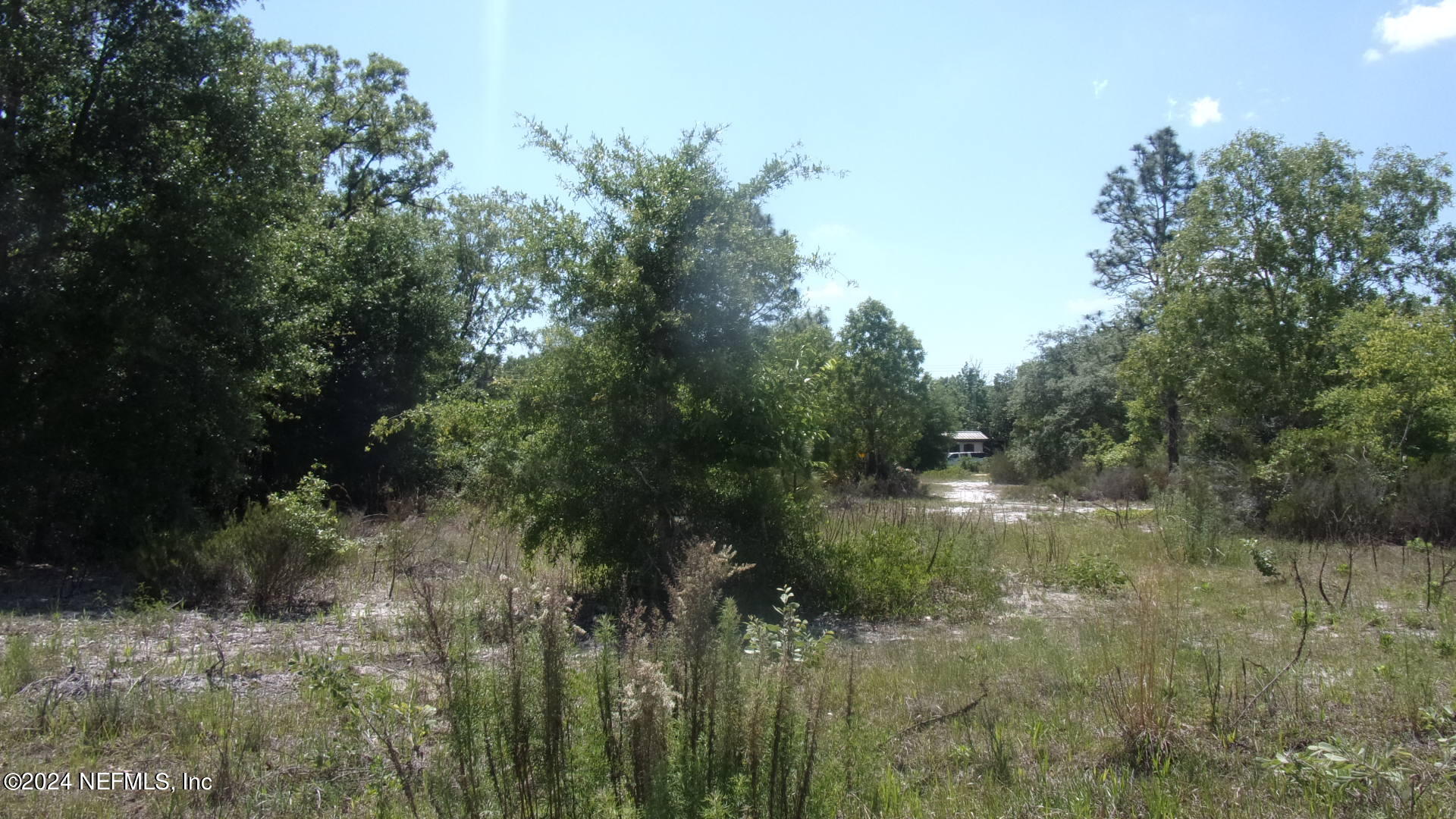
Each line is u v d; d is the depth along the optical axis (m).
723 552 4.30
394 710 5.27
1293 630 8.61
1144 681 5.72
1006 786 4.77
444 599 5.93
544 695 3.74
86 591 10.66
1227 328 25.38
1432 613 9.53
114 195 12.62
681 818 3.52
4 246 11.91
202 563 9.88
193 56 13.08
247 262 13.63
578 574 10.61
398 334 21.27
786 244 10.30
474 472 11.05
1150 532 16.55
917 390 38.28
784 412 10.41
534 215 10.35
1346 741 5.14
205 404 13.55
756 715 3.76
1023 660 7.29
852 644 8.41
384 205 27.19
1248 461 20.95
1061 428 45.06
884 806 4.36
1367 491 16.84
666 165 10.19
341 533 14.62
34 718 5.46
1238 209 26.22
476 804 3.68
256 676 6.54
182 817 4.26
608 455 10.02
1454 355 18.00
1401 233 26.12
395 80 26.80
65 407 12.52
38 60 11.89
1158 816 4.38
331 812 4.36
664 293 10.12
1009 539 16.23
